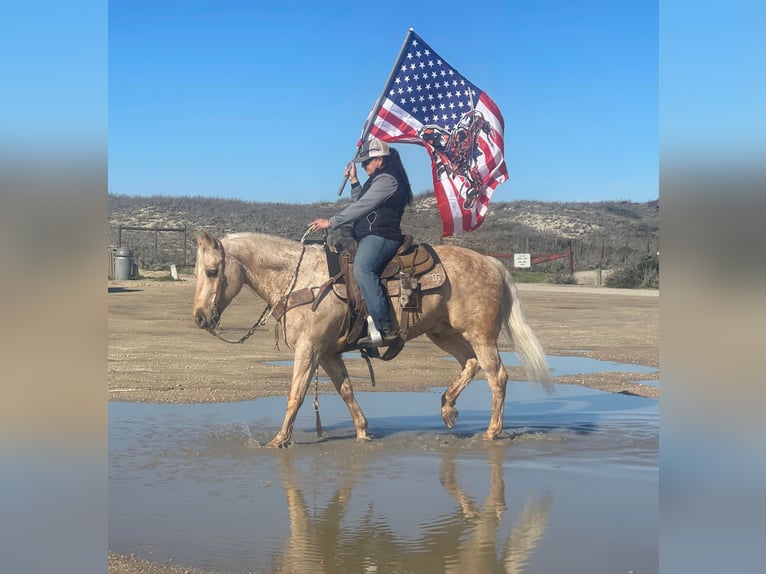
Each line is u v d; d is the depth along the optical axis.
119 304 24.61
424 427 8.77
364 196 7.82
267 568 4.40
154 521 5.24
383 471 6.71
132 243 47.25
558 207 76.50
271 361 14.36
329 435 8.24
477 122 9.22
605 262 46.69
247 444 7.68
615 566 4.39
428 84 9.11
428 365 14.20
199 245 7.86
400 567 4.41
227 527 5.14
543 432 8.44
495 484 6.26
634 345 17.73
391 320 7.94
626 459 7.14
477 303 8.15
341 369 8.10
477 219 9.24
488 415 9.55
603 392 11.31
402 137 8.97
